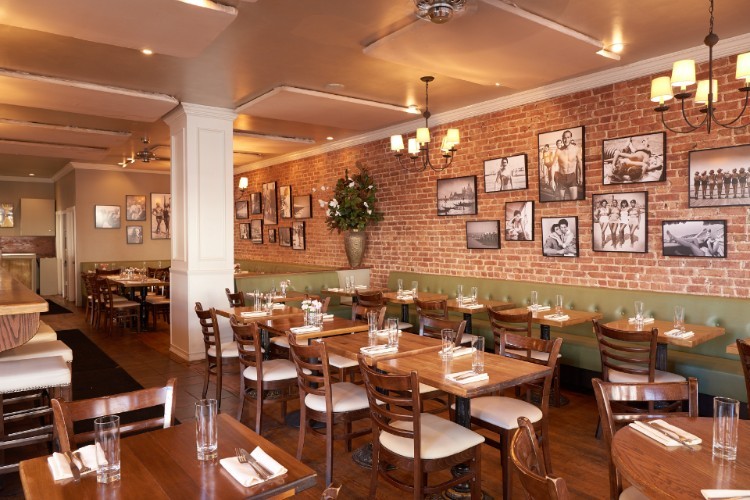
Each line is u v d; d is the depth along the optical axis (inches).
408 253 323.3
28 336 144.1
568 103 237.1
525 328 191.8
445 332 132.7
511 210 263.7
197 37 154.6
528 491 59.2
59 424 80.7
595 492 129.1
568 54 176.7
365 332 173.9
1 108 273.7
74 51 189.3
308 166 407.2
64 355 171.2
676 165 203.0
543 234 249.8
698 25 171.9
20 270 580.7
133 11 137.4
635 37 181.8
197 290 276.2
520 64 185.9
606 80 221.9
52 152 360.2
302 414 145.0
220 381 196.4
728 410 73.9
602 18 164.4
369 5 152.8
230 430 85.3
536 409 126.6
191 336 274.8
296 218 423.8
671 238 205.0
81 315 439.8
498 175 268.2
